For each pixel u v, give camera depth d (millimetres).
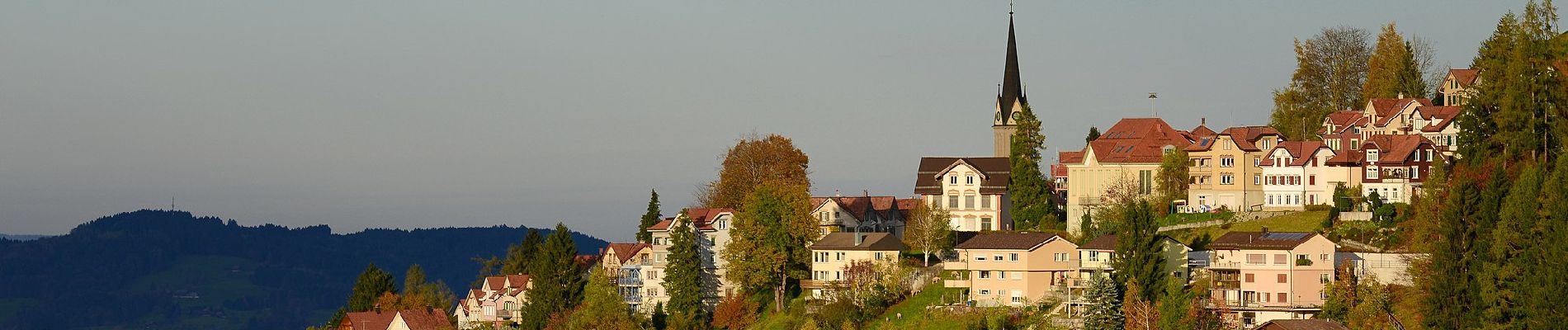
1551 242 188000
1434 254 198875
